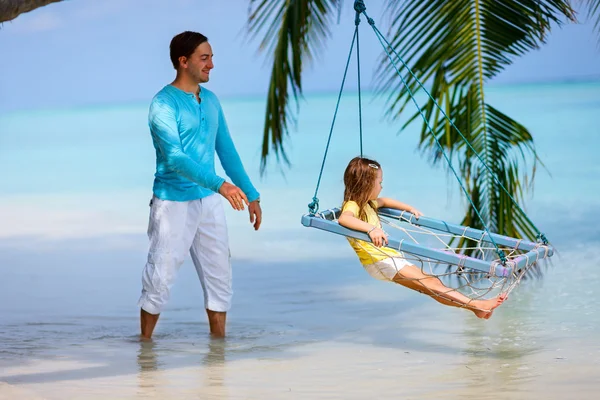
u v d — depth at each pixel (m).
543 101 47.47
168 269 6.99
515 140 9.49
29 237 13.29
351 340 7.01
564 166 20.16
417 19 9.05
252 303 8.55
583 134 28.22
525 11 8.96
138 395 5.38
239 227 13.56
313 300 8.62
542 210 13.93
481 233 6.39
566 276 9.17
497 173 9.56
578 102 45.44
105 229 13.91
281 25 8.76
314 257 10.99
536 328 7.14
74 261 11.12
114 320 7.92
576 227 12.22
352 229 5.94
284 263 10.62
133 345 6.93
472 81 9.25
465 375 5.85
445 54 9.08
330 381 5.76
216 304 7.20
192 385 5.66
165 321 7.88
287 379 5.82
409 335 7.12
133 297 8.95
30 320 7.93
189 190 6.95
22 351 6.71
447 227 6.57
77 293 9.16
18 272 10.44
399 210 6.75
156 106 6.76
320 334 7.25
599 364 6.00
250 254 11.27
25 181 23.23
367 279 9.59
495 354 6.41
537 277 9.19
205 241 7.12
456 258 5.63
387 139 32.25
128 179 22.83
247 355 6.56
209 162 6.99
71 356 6.54
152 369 6.13
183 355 6.56
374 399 5.30
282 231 13.06
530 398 5.25
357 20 6.56
